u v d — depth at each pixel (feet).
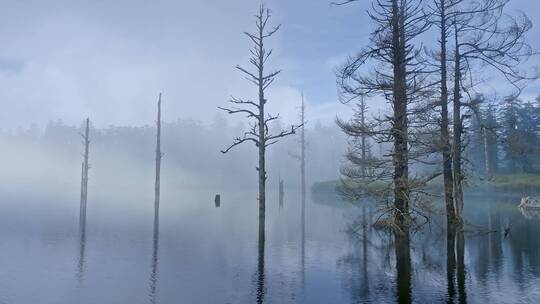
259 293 31.19
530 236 60.49
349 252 48.57
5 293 30.35
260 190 78.79
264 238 58.85
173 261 42.29
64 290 31.30
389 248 51.37
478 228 66.28
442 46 64.75
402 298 30.19
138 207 112.78
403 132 62.23
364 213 100.42
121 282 33.81
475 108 68.59
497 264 41.93
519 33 61.67
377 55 64.08
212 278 35.50
